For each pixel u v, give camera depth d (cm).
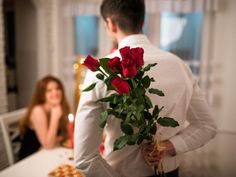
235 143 145
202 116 97
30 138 199
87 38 293
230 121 270
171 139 93
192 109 97
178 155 99
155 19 271
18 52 307
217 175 129
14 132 223
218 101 273
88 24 291
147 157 86
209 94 271
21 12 300
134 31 93
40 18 294
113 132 89
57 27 294
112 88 76
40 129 189
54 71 303
